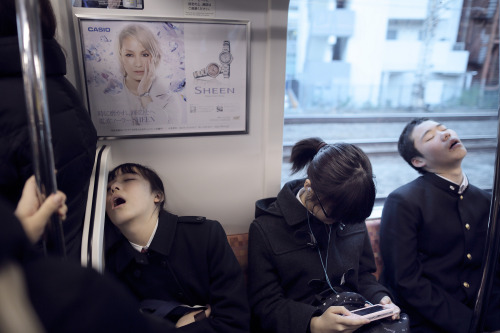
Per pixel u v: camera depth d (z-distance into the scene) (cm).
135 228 107
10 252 31
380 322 102
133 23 119
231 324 104
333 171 100
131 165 113
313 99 655
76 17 115
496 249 99
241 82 133
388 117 470
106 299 36
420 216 132
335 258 118
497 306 134
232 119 135
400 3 553
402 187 138
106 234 109
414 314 131
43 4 75
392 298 123
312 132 428
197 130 133
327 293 115
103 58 120
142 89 125
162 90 127
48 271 36
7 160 68
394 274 129
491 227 98
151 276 111
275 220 120
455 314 123
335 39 627
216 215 145
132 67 122
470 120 337
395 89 629
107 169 105
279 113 139
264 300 115
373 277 128
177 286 111
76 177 83
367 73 641
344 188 97
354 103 655
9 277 32
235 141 139
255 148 142
